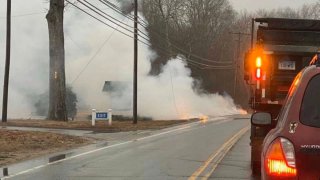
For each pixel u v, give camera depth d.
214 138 23.44
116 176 11.63
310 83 4.94
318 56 5.38
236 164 13.73
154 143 20.95
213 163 13.97
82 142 21.36
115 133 27.36
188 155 16.06
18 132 22.56
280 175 4.71
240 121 44.22
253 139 11.66
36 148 18.50
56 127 29.69
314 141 4.60
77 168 13.09
